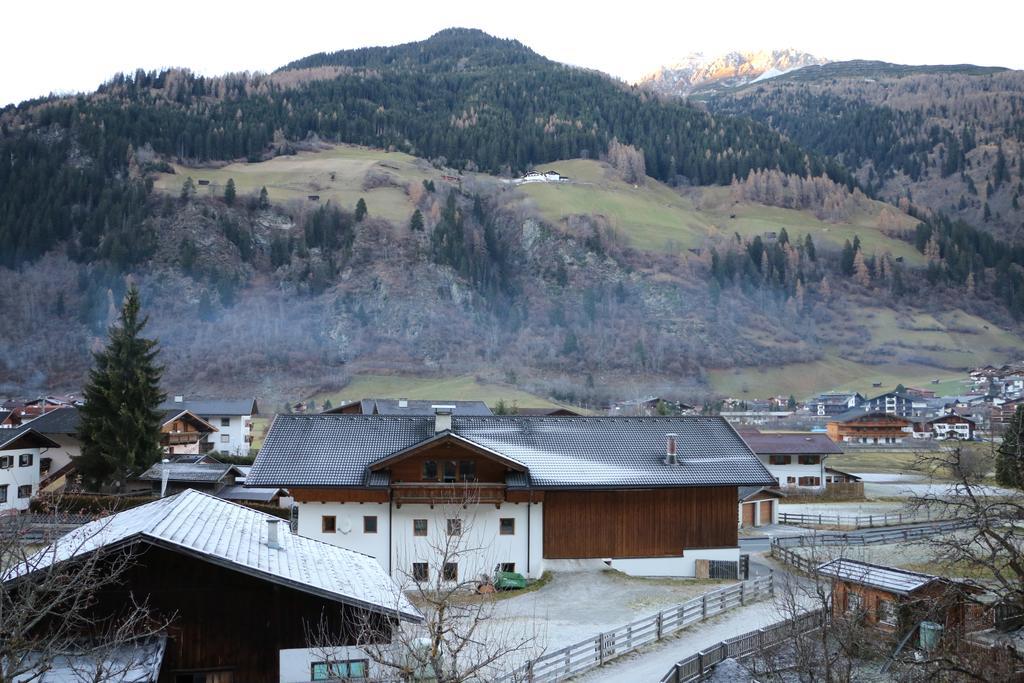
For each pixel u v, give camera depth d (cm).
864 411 14988
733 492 4669
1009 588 1945
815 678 2408
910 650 2452
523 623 3550
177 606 2188
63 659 2014
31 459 7475
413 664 2048
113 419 6669
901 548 5044
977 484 2225
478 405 8781
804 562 4772
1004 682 1958
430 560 4209
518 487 4322
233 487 6481
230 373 19950
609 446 4847
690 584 4353
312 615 2239
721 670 2756
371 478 4278
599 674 2966
